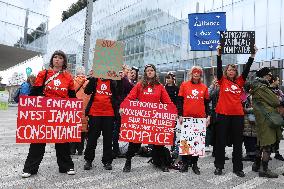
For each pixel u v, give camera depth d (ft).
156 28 131.64
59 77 18.57
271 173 19.75
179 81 114.93
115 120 23.11
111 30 169.89
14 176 17.74
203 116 20.75
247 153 25.59
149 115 20.54
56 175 18.25
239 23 96.73
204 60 100.53
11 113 77.66
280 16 85.10
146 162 23.03
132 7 151.64
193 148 20.43
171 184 17.25
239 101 20.25
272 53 85.76
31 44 126.41
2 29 118.01
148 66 20.89
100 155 25.23
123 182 17.31
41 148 18.29
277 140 20.52
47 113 18.21
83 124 24.66
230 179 18.94
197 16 27.20
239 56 88.12
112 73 19.84
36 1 127.65
